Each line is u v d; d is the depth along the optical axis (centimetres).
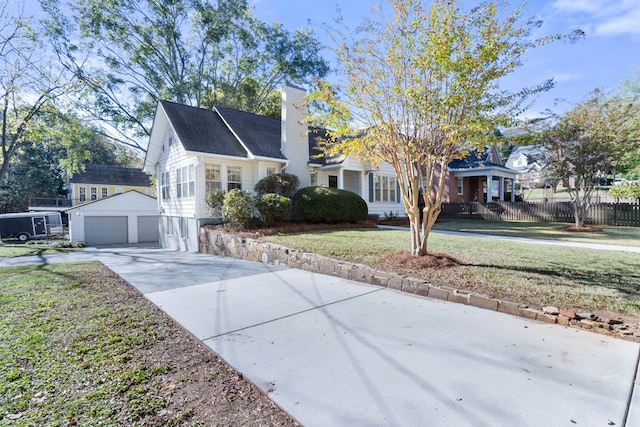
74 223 1869
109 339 339
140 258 1011
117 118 1958
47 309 445
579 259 615
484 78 502
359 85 565
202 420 207
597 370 257
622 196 1581
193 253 1152
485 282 477
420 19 517
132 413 214
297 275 644
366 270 564
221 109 1452
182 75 2077
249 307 444
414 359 282
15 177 3341
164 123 1427
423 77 529
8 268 808
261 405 222
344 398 227
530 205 1641
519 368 262
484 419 200
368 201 1567
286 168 1327
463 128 495
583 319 345
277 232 1009
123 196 2017
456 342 314
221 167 1230
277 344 320
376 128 578
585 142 1107
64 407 221
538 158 1303
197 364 283
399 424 198
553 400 218
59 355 302
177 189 1360
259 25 2123
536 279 485
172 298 498
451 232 1107
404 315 394
